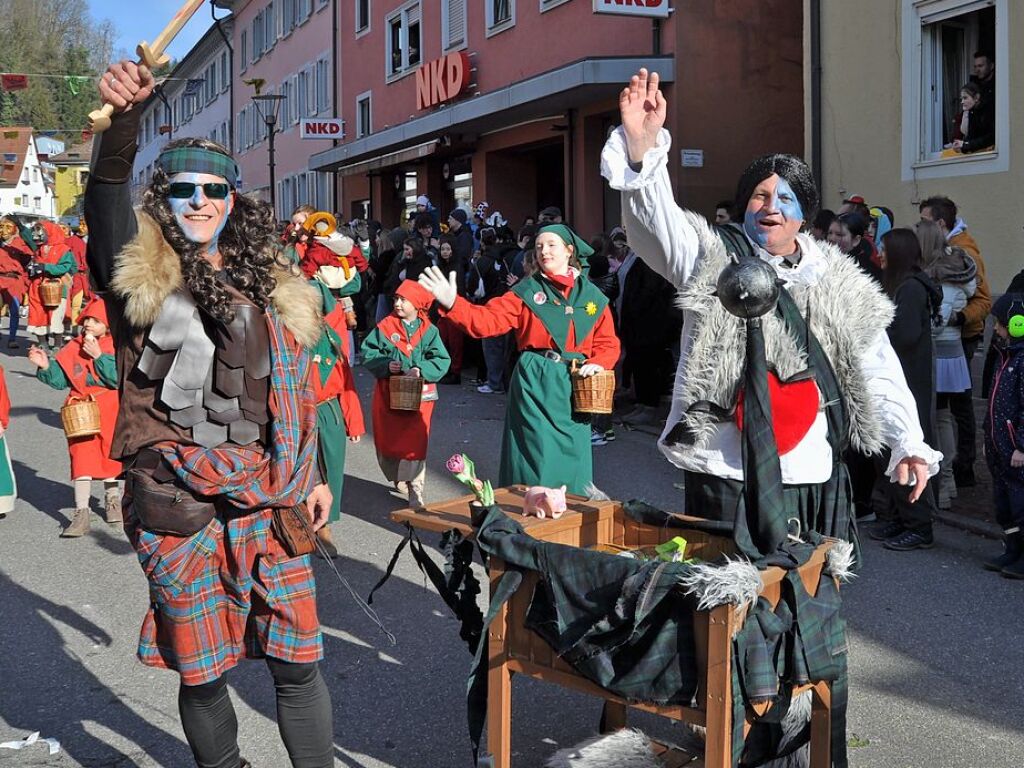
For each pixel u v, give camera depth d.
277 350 2.98
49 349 17.23
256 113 39.62
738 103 15.48
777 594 2.94
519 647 3.18
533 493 3.43
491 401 12.55
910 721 4.18
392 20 25.33
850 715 4.24
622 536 3.53
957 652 4.90
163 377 2.88
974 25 11.34
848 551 3.12
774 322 3.15
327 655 4.86
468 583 3.40
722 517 3.24
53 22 61.66
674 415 3.30
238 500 2.88
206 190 2.94
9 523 7.40
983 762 3.85
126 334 2.94
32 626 5.29
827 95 12.77
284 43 35.50
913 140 11.69
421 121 20.56
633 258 10.61
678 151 15.20
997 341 7.17
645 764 3.48
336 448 6.48
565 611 2.96
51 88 62.03
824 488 3.26
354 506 7.78
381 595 5.72
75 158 64.50
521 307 5.51
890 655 4.87
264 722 4.18
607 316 5.60
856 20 12.29
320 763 3.09
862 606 5.53
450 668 4.70
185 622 2.90
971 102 11.02
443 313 5.36
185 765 3.83
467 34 21.30
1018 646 4.97
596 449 9.61
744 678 2.76
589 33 17.25
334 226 6.63
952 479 7.36
